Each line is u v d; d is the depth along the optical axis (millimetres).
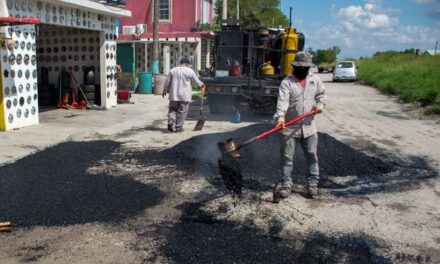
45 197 5418
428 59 27188
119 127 10930
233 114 13320
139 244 4328
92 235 4516
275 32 13969
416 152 8664
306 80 5445
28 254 4117
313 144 5602
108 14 13672
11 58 9672
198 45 24562
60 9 11469
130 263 3963
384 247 4391
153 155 7660
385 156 8250
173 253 4141
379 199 5785
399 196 5930
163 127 11055
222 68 13531
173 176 6539
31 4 10250
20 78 10031
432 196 5969
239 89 11953
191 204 5422
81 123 11172
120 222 4840
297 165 6855
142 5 26344
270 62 13492
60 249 4219
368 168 7117
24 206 5125
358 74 34344
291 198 5707
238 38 13328
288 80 5461
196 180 6367
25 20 8477
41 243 4332
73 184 5930
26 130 9844
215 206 5371
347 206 5488
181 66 10133
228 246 4293
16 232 4547
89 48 14211
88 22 12891
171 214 5105
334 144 7953
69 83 14125
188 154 7613
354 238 4578
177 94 10086
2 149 7914
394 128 11758
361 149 8852
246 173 6566
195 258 4043
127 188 5848
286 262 4031
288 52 12930
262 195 5789
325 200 5680
